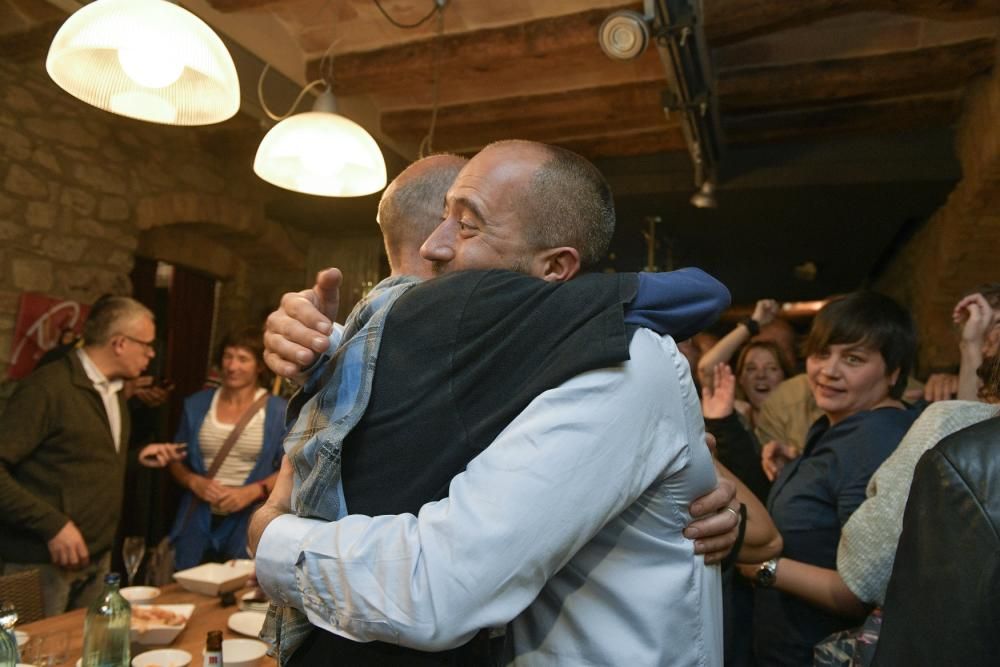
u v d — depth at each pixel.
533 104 4.11
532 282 0.81
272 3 3.16
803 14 3.20
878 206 4.83
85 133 4.00
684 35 2.81
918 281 5.45
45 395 2.73
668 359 0.81
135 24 1.52
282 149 2.14
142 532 4.76
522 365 0.78
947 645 0.69
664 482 0.84
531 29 3.38
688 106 3.34
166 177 4.51
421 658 0.76
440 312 0.81
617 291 0.81
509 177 0.89
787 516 1.69
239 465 3.14
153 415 4.90
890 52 3.80
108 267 4.12
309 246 5.73
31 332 3.66
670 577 0.84
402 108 4.36
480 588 0.70
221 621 1.99
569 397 0.74
